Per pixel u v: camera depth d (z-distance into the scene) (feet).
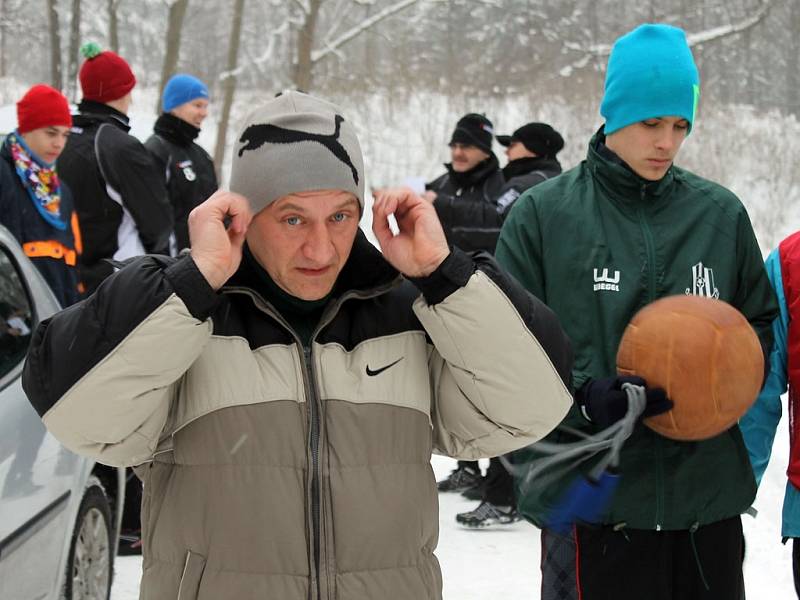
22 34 93.45
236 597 7.63
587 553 11.11
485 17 89.30
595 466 10.91
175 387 7.98
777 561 19.52
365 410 7.98
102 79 23.63
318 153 7.78
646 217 11.53
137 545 19.65
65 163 23.36
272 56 88.84
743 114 85.66
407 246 7.78
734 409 10.16
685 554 11.23
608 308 11.28
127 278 7.36
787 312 12.51
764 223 66.54
